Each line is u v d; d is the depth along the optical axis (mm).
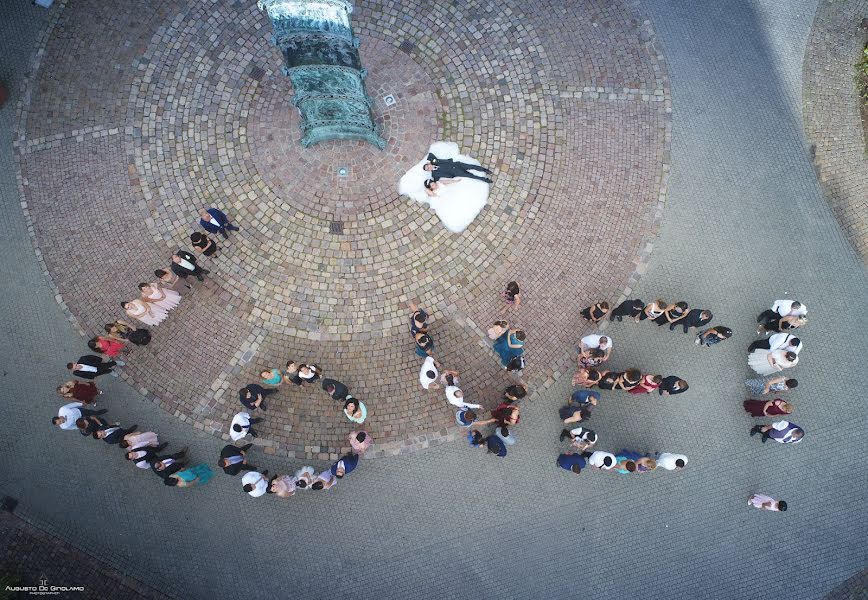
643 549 11852
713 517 11938
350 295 12250
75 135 12773
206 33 13133
